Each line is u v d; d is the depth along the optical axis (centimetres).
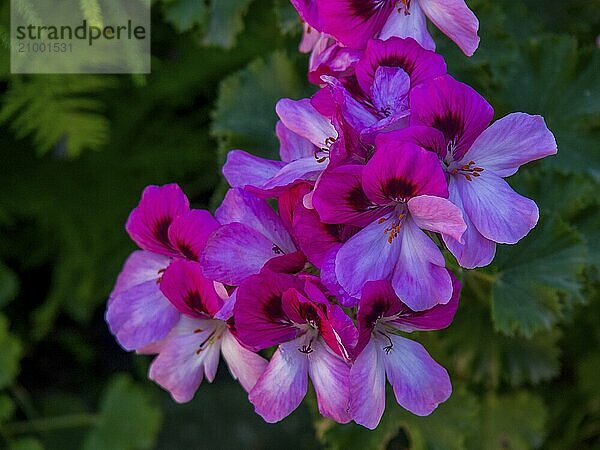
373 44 23
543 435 35
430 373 22
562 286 28
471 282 31
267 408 22
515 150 22
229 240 22
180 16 34
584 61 32
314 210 22
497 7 31
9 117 42
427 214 21
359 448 32
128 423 43
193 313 23
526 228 21
